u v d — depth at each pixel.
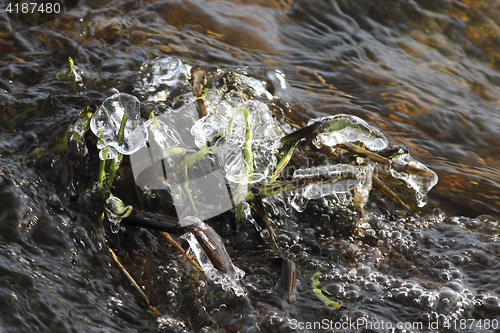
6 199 1.73
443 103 2.01
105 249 1.74
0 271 1.70
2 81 1.87
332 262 1.78
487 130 1.98
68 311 1.70
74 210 1.75
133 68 1.95
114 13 2.15
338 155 1.81
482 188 1.90
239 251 1.78
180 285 1.74
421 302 1.75
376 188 1.86
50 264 1.72
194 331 1.72
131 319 1.71
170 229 1.73
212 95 1.86
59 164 1.76
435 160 1.93
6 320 1.68
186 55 2.00
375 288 1.76
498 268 1.79
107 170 1.75
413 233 1.82
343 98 1.99
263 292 1.75
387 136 1.94
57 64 1.93
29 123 1.81
